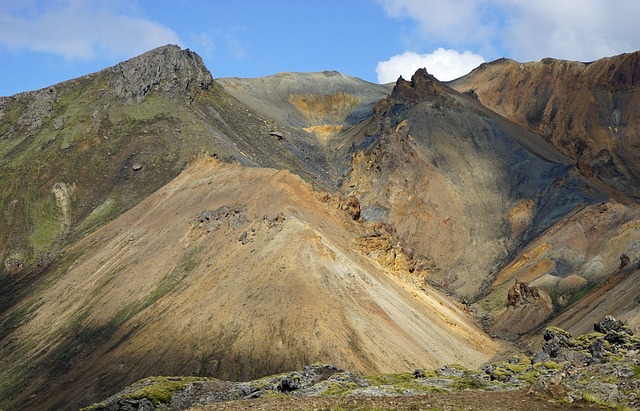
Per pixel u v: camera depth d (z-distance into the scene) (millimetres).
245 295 165250
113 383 148750
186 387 84250
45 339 187375
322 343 149625
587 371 61469
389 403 58250
